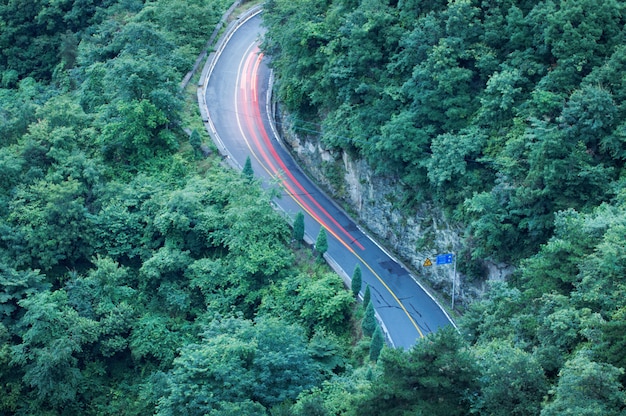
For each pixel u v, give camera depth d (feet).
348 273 211.82
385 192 222.07
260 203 207.72
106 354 196.75
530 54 201.98
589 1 195.00
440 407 126.31
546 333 139.74
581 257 149.48
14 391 188.03
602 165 175.32
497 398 123.03
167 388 169.89
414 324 194.39
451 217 200.75
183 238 214.48
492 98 200.54
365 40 224.74
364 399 127.65
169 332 200.03
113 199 220.84
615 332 126.52
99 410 193.67
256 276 201.67
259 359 161.27
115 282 203.92
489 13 213.87
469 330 166.20
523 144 183.32
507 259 185.37
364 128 220.64
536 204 178.50
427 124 209.67
